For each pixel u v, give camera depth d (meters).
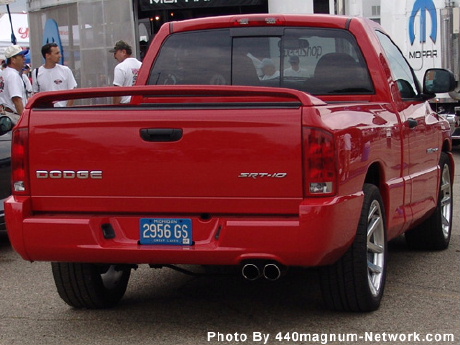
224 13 19.17
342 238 5.21
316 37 6.59
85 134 5.30
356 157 5.37
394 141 6.23
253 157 5.09
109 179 5.29
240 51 6.70
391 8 18.09
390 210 6.17
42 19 18.53
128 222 5.33
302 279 6.93
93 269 5.97
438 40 17.72
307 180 5.03
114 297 6.26
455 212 10.07
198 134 5.15
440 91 7.37
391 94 6.50
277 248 5.05
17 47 11.75
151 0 16.91
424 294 6.37
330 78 6.56
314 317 5.82
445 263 7.44
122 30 16.72
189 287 6.79
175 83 6.78
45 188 5.39
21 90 11.80
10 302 6.51
